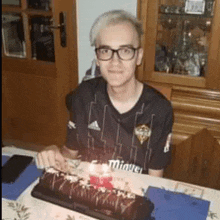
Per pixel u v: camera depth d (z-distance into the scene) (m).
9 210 1.18
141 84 1.58
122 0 2.45
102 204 1.17
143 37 2.40
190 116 2.45
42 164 1.43
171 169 2.60
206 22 2.28
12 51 2.93
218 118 2.40
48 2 2.62
